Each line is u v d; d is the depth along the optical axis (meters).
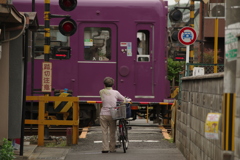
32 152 20.02
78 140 24.52
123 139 20.50
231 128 8.79
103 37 29.94
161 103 29.95
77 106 22.83
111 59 29.94
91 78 29.92
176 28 31.33
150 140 24.59
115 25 29.91
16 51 18.59
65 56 23.91
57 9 29.62
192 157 16.94
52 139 24.72
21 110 18.94
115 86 30.00
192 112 17.19
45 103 24.19
